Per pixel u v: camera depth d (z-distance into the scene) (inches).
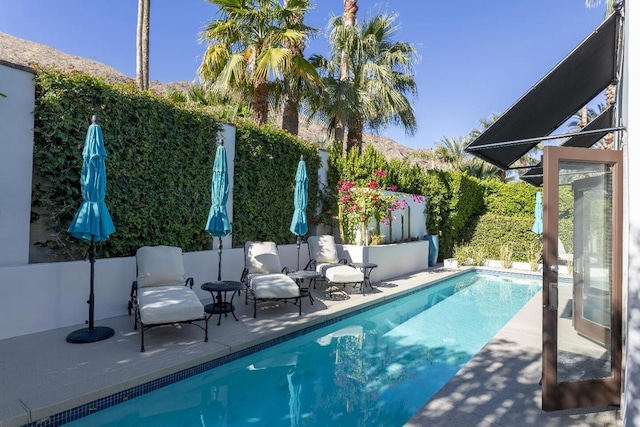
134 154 233.6
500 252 546.0
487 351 187.6
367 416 141.9
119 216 226.7
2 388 131.6
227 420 138.6
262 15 364.2
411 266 448.8
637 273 105.6
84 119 210.4
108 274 219.3
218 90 392.8
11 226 185.9
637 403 103.7
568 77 156.7
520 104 160.2
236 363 182.1
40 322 191.6
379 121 516.1
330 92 448.5
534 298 318.0
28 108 191.3
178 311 174.4
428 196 528.4
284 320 225.9
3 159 182.9
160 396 150.8
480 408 130.7
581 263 143.7
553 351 128.6
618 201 132.3
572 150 130.6
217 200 244.4
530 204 571.5
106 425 133.6
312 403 151.3
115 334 191.3
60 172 203.2
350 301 280.8
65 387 133.2
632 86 107.8
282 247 339.3
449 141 927.7
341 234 390.6
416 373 180.1
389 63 501.0
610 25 133.5
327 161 412.2
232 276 295.6
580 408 131.0
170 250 229.1
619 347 132.0
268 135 336.8
